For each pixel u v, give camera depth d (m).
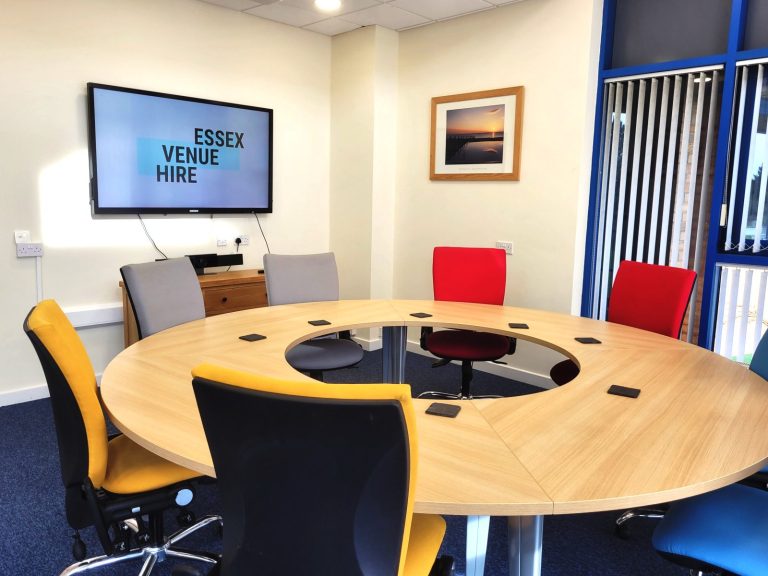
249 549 1.19
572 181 3.84
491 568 2.13
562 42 3.80
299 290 3.54
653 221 3.69
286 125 4.70
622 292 3.16
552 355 4.10
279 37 4.55
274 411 1.04
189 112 4.05
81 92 3.59
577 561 2.19
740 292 3.38
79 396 1.58
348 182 4.93
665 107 3.57
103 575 2.06
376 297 4.93
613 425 1.61
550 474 1.32
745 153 3.31
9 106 3.33
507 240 4.25
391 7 4.10
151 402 1.74
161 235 4.07
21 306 3.50
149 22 3.83
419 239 4.82
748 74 3.26
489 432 1.56
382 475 1.06
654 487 1.26
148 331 2.73
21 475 2.71
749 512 1.57
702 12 3.47
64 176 3.58
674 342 2.59
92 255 3.75
